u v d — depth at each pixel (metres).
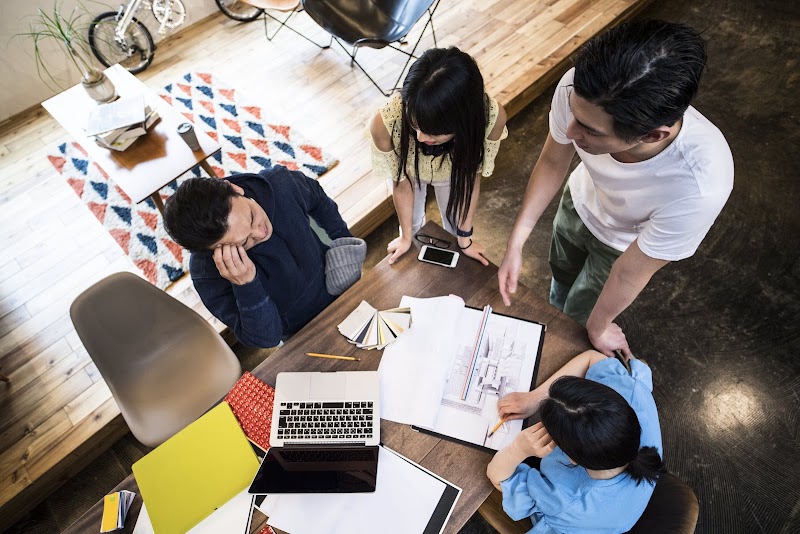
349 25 3.31
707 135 1.16
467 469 1.31
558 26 3.62
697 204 1.19
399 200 1.90
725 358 2.35
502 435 1.34
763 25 3.65
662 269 2.63
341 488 1.29
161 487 1.35
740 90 3.31
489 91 3.26
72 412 2.29
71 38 3.39
